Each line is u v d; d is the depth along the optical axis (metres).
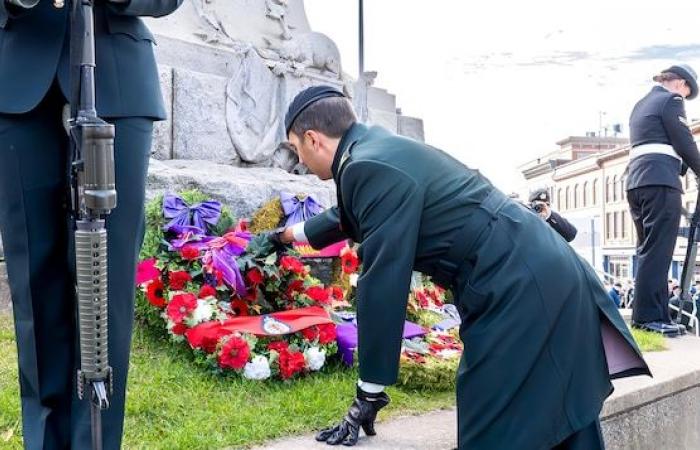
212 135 4.79
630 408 3.33
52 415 1.93
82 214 1.58
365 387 2.43
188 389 2.86
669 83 5.07
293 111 2.45
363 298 2.19
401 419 2.77
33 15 1.78
